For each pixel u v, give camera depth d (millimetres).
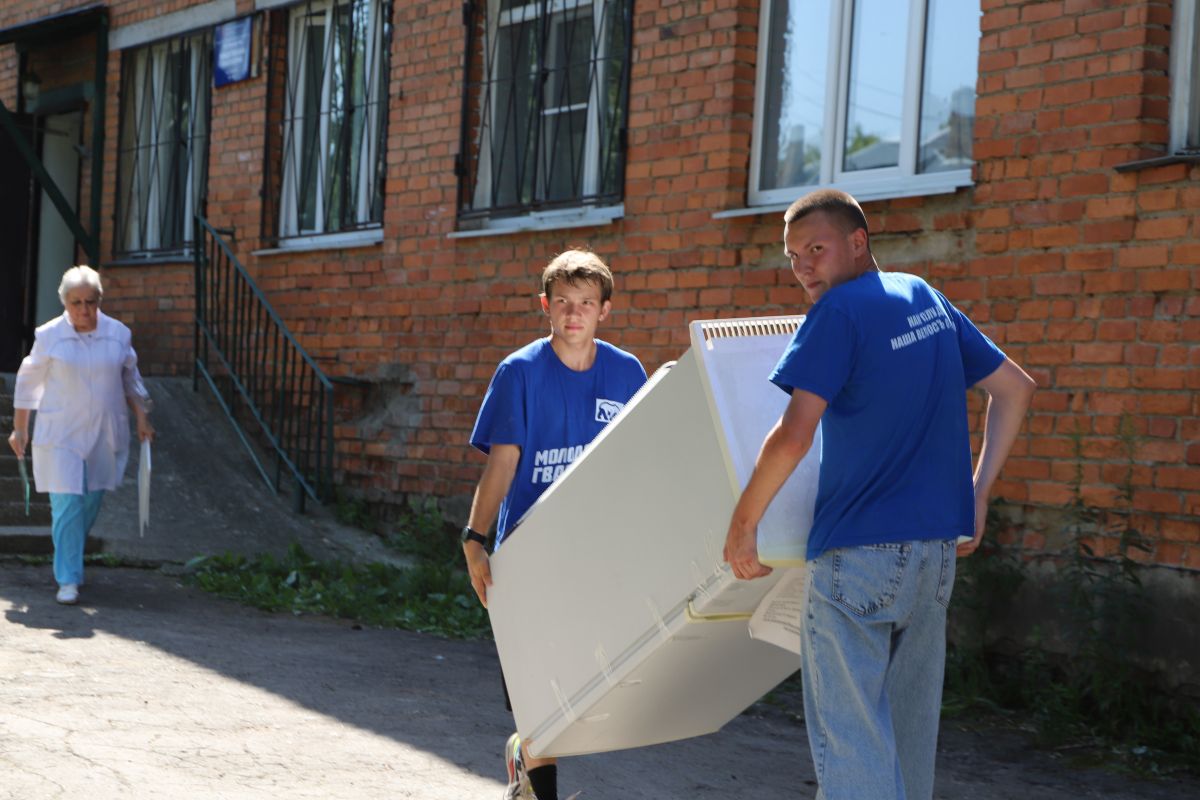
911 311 3312
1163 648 5730
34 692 5520
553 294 4082
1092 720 5832
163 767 4602
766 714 6023
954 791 4961
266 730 5199
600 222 8461
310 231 11023
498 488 4035
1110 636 5820
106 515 9227
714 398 3252
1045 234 6293
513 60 9383
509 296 9156
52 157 13742
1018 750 5539
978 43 6754
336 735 5199
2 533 8867
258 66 11242
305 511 10055
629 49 8398
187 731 5098
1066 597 5984
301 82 11148
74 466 7434
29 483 9414
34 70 13859
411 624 7660
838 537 3199
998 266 6484
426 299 9773
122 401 7715
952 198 6699
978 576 6332
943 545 3293
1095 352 6078
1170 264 5820
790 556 3277
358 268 10336
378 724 5410
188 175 12117
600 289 4086
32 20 13758
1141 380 5898
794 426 3084
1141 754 5449
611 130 8641
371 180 10500
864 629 3201
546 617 3787
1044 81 6332
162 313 12109
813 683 3258
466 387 9453
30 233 13625
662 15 8211
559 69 9047
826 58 7570
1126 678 5727
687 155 8023
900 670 3371
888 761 3174
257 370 10961
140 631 6922
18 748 4691
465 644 7293
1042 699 6004
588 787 4781
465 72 9555
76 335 7543
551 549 3756
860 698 3178
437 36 9797
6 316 13414
